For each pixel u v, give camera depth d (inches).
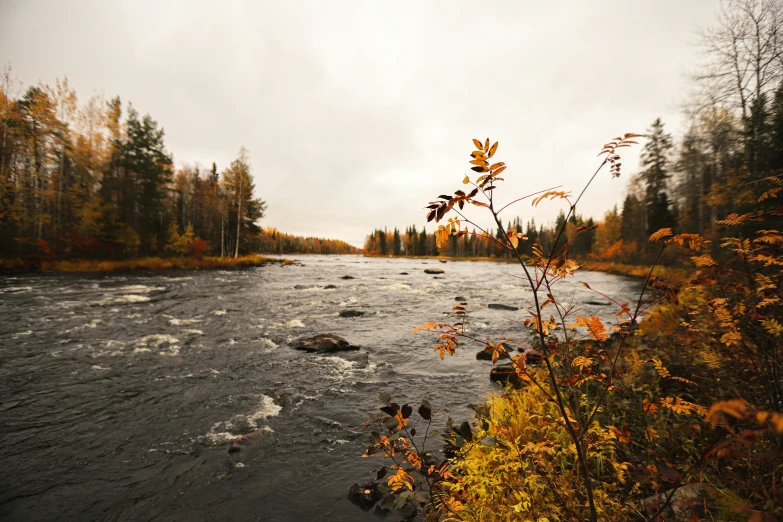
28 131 1195.3
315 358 357.7
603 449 104.7
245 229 1914.4
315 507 155.4
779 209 80.7
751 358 93.4
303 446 202.4
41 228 1193.4
